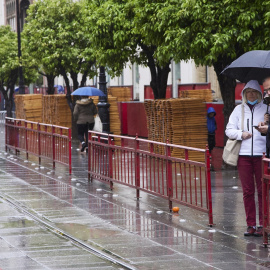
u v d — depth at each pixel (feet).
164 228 32.53
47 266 25.34
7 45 142.72
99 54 70.54
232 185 46.83
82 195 43.86
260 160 29.73
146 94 117.91
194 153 38.06
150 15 54.24
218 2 47.65
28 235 31.45
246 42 48.21
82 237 30.78
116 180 45.03
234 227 32.35
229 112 55.98
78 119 75.66
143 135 97.45
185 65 111.34
